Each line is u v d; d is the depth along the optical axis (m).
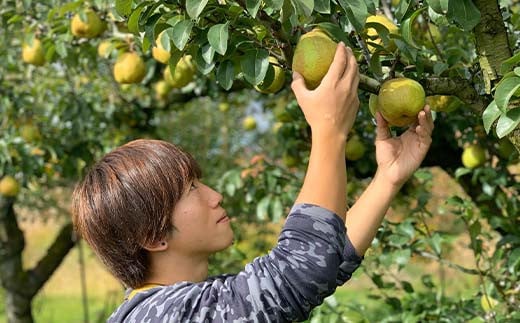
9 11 3.33
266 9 1.46
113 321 1.20
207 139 5.53
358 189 3.57
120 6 1.56
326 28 1.36
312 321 2.63
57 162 4.27
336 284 1.22
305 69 1.29
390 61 1.62
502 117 1.31
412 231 2.53
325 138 1.12
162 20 1.56
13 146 4.05
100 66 4.34
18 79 4.43
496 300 2.63
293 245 1.07
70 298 8.81
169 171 1.24
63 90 4.37
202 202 1.26
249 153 5.49
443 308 2.69
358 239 1.34
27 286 4.76
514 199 2.99
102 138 4.41
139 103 4.43
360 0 1.32
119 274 1.26
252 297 1.07
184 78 2.69
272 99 4.30
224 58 1.48
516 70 1.27
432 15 1.62
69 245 4.89
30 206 5.46
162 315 1.12
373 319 2.78
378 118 1.41
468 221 2.69
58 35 3.11
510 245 2.74
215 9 1.44
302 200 1.10
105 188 1.24
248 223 4.48
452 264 2.58
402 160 1.37
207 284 1.15
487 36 1.43
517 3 2.84
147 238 1.23
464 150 3.16
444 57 2.09
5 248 4.73
